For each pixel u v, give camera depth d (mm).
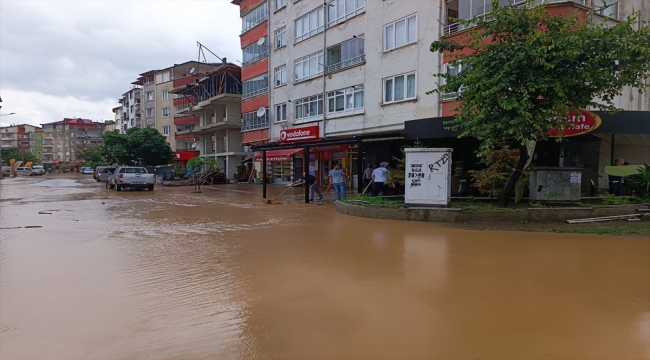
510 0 12125
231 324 4164
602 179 15672
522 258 6625
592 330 3871
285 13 29281
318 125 25953
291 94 28703
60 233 9828
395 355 3441
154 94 63312
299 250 7555
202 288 5367
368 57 22328
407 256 6898
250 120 34125
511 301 4668
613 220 10148
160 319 4320
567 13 14391
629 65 9867
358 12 23016
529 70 9867
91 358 3469
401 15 20344
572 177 11648
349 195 19000
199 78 45656
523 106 9617
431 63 18812
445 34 18281
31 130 127500
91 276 5973
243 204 17188
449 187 11188
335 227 10227
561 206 11289
